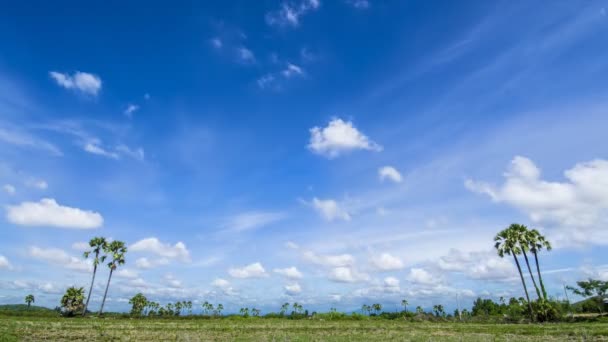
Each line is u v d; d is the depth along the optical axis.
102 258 75.19
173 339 29.16
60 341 26.66
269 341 27.92
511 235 64.31
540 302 60.44
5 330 31.48
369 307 130.88
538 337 31.59
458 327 46.84
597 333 33.03
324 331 38.66
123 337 29.88
